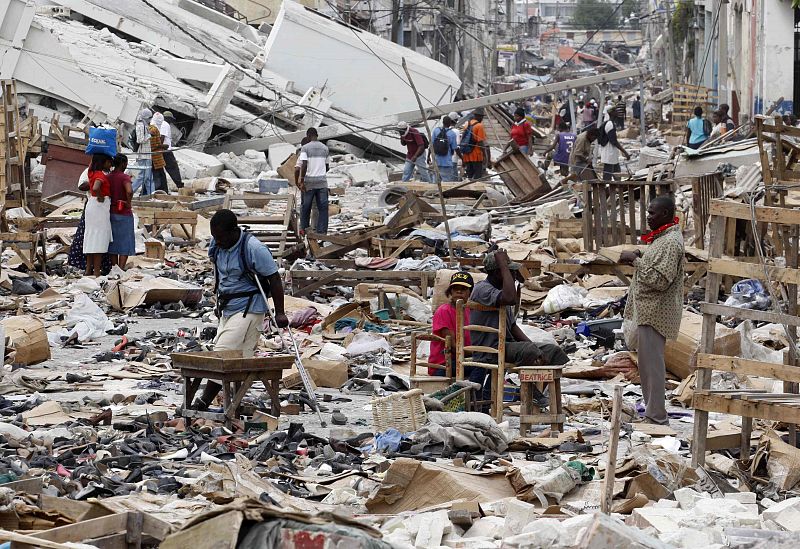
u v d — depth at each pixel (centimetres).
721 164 3053
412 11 9512
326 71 6384
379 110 6362
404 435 1325
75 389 1609
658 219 1510
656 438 1406
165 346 1973
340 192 4825
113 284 2430
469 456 1263
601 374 1811
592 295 2445
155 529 841
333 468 1209
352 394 1659
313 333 2092
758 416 1228
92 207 2639
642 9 17688
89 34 6219
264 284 1501
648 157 4475
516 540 853
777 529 972
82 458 1205
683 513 1027
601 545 739
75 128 3853
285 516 653
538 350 1493
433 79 6347
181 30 6297
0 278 2502
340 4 8950
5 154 2884
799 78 5372
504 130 7188
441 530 932
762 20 5366
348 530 636
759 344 1884
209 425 1366
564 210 3572
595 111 6944
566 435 1387
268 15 8962
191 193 4131
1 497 927
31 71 5134
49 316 2206
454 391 1480
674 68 8962
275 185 4597
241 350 1474
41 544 761
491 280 1533
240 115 5875
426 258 2694
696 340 1791
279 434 1317
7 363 1725
